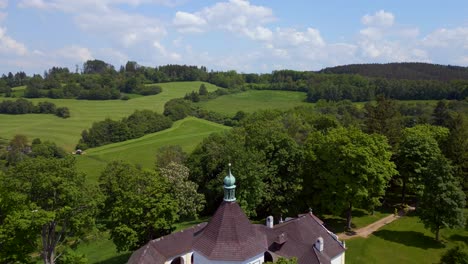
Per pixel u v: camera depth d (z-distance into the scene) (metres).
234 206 41.84
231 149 77.75
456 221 63.28
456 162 78.81
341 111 152.00
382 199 86.56
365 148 67.69
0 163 122.56
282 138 76.19
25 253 41.44
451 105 142.62
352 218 76.62
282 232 51.03
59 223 51.34
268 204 75.88
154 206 58.38
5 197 41.53
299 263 45.94
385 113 94.50
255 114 129.75
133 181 61.53
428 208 65.31
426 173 66.69
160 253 52.69
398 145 85.44
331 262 49.16
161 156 101.81
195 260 41.62
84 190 51.31
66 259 44.59
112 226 62.28
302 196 76.38
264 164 73.06
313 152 74.56
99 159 128.12
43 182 45.94
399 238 67.56
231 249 39.47
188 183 76.81
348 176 67.06
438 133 92.06
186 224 78.69
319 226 53.50
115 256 66.06
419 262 59.62
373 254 61.56
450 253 49.72
